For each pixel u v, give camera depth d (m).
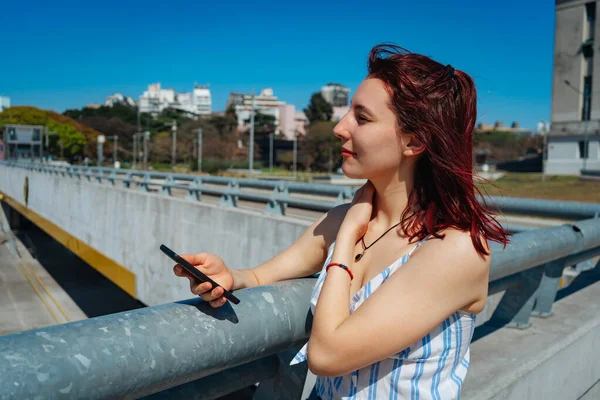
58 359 0.91
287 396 1.59
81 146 93.94
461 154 1.32
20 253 32.28
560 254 2.65
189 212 9.22
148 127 107.25
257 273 1.63
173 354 1.08
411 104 1.31
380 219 1.46
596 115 48.06
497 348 2.42
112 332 1.01
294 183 7.30
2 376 0.85
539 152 84.38
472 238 1.24
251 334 1.25
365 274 1.40
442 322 1.26
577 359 2.58
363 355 1.19
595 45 47.78
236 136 96.00
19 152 40.44
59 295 23.56
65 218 17.80
